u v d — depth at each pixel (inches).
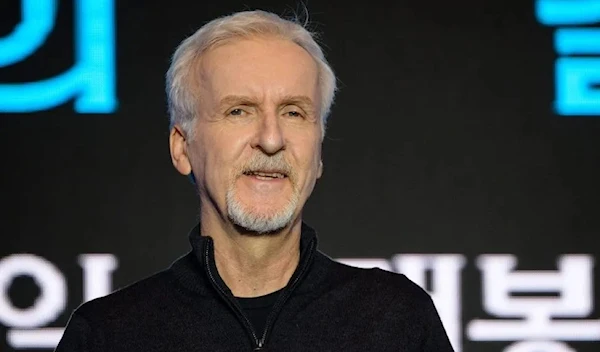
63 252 279.1
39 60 281.0
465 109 281.6
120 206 280.7
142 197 281.0
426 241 280.7
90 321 152.0
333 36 282.2
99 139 281.0
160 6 281.7
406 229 281.4
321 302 155.9
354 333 153.3
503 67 282.0
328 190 281.6
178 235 281.0
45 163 280.2
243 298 155.6
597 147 281.1
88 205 280.2
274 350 150.8
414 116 281.7
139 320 152.3
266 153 148.3
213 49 154.3
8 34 280.7
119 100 281.1
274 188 150.3
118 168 281.0
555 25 282.0
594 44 281.3
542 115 281.4
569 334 279.3
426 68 282.4
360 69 282.2
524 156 281.4
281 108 150.9
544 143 281.4
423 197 281.4
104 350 149.7
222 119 151.2
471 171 281.7
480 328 279.4
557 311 279.6
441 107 281.7
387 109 282.0
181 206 281.4
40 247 279.1
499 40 282.4
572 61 281.6
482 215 281.1
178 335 151.4
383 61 282.2
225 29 154.8
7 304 277.4
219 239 156.0
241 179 150.4
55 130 280.5
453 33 282.7
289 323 153.1
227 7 282.0
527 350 279.0
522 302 279.7
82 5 281.4
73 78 281.1
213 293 154.3
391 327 154.3
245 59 150.8
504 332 279.4
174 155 163.8
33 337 277.3
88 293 279.1
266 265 154.9
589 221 280.5
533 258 280.5
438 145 281.9
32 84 280.5
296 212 151.3
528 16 282.4
